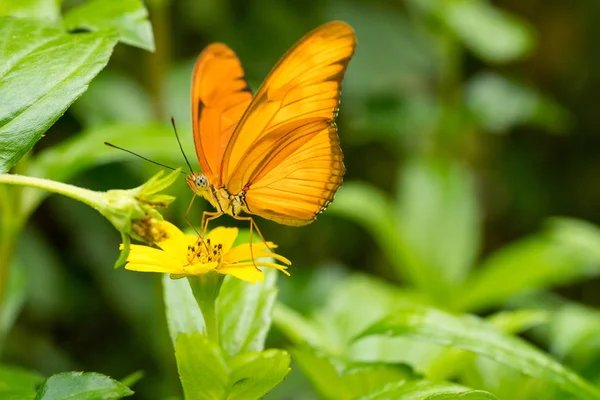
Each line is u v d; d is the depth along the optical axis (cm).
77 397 82
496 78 129
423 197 112
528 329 113
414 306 88
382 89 131
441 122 126
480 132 152
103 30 85
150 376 119
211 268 84
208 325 85
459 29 119
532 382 92
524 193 158
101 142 92
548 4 162
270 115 87
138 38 87
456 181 113
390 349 92
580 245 102
